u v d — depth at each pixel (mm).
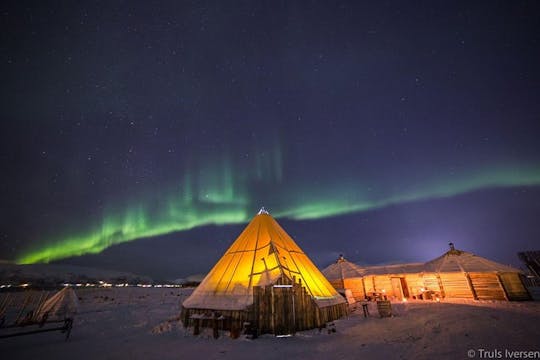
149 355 7387
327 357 6453
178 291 49562
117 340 9609
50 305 16734
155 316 16828
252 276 11250
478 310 10328
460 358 5375
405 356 5961
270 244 12484
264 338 8734
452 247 23203
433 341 6809
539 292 24125
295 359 6449
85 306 24094
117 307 23000
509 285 18781
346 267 26422
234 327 9055
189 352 7508
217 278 12102
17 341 9984
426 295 20719
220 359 6730
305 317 9852
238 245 13500
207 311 10508
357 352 6645
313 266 14078
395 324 9664
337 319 11859
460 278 20453
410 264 24328
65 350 8320
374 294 21266
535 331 6824
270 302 9469
